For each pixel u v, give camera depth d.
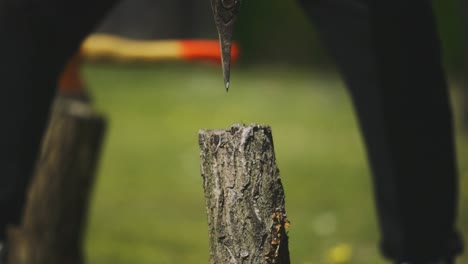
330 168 16.50
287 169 16.44
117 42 8.09
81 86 8.52
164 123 20.39
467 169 15.88
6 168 6.50
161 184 15.52
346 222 13.09
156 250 12.03
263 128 4.59
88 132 8.75
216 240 4.57
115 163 16.88
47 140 8.72
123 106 22.11
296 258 11.38
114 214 13.78
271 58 29.22
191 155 17.52
